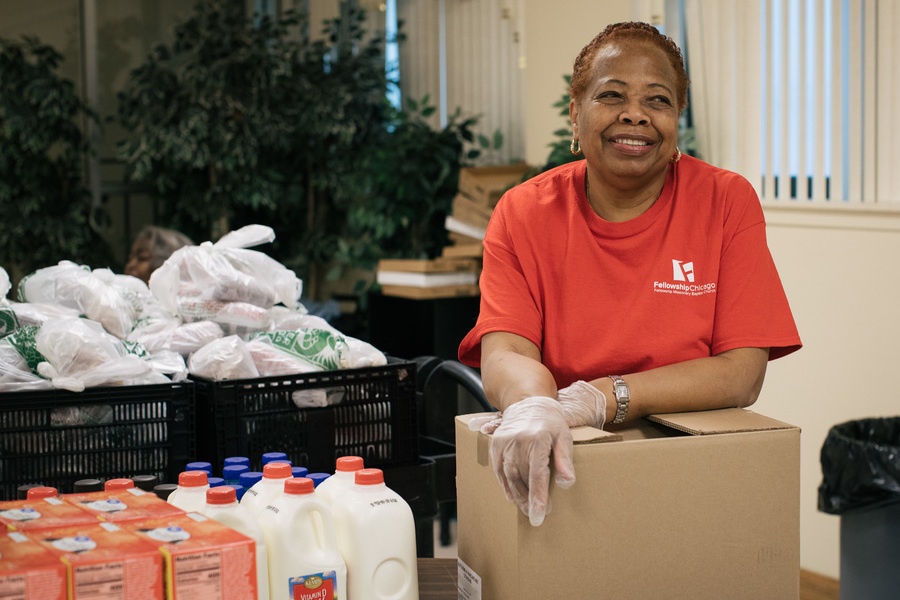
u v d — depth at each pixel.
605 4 4.24
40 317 1.86
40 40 6.04
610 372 1.42
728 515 1.10
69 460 1.63
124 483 1.18
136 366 1.70
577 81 1.40
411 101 5.08
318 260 5.96
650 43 1.35
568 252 1.43
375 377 1.87
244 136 5.42
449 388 2.32
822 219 3.29
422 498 1.89
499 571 1.08
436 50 5.52
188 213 5.86
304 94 5.55
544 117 4.73
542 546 1.03
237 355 1.82
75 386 1.61
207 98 5.39
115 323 1.94
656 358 1.40
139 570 0.91
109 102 6.32
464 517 1.20
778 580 1.12
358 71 5.66
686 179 1.45
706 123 3.72
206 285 2.05
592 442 1.06
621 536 1.06
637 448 1.06
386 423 1.89
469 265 4.47
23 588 0.86
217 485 1.20
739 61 3.57
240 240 2.17
